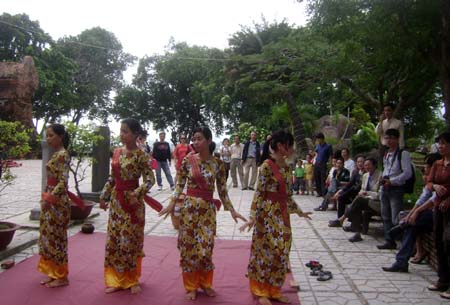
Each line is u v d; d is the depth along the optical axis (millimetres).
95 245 6148
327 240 6805
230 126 37094
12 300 4113
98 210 8766
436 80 10664
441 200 4465
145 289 4457
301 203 10828
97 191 10133
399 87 12164
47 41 30672
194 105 38969
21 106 24312
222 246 6242
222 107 29609
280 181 4125
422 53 8047
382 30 7465
